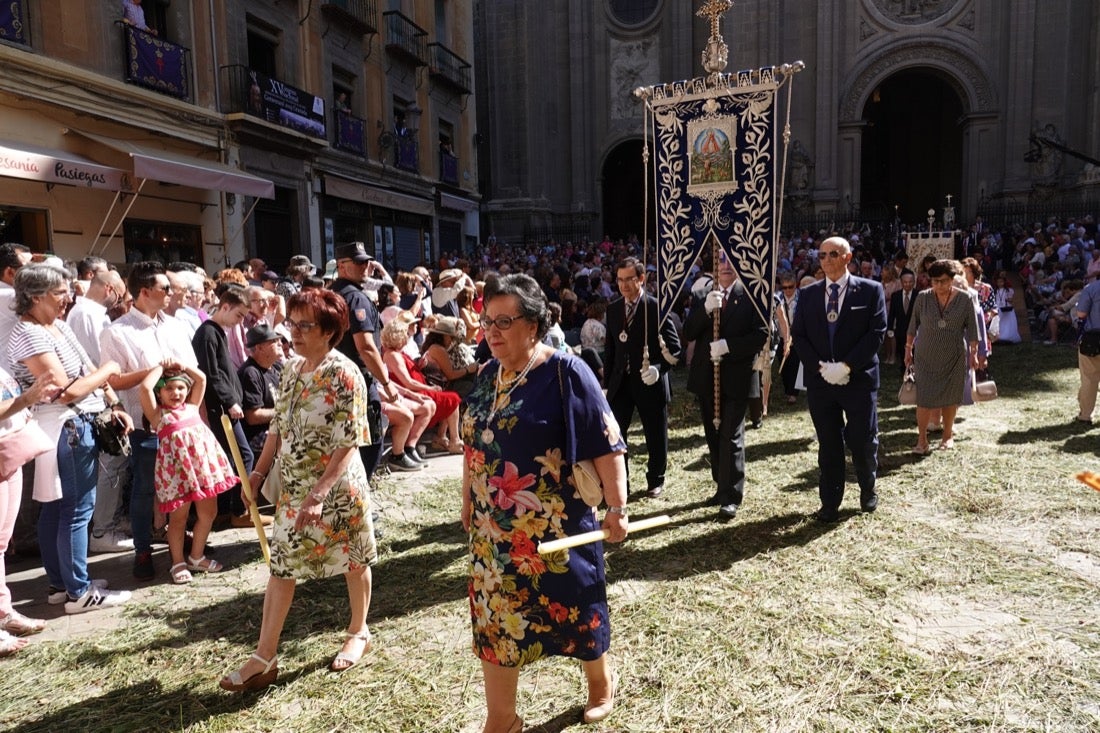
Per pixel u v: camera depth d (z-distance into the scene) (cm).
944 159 3806
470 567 261
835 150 3014
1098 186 2728
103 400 398
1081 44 2842
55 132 1049
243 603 395
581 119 3203
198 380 439
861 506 509
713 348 499
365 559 329
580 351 588
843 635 343
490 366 264
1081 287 1339
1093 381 733
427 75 2292
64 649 346
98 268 507
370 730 284
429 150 2320
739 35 3006
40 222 1053
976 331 625
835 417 488
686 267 534
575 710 291
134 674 325
